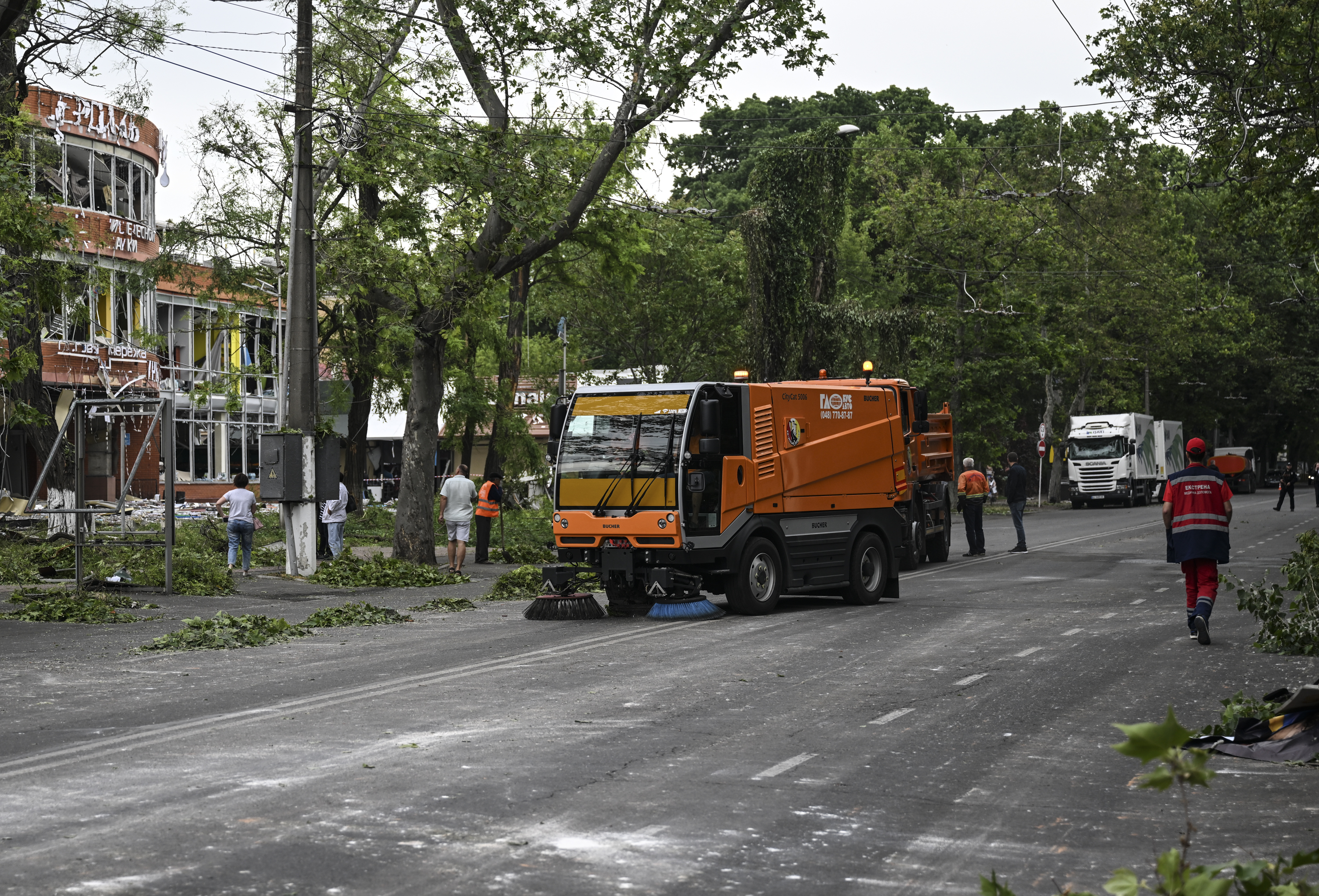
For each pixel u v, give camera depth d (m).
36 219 18.30
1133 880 2.75
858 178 60.25
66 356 35.62
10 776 6.94
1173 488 12.56
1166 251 59.66
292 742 7.86
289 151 27.77
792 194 38.91
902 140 61.66
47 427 25.94
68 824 5.86
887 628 14.19
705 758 7.38
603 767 7.12
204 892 4.82
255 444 47.44
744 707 9.12
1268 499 62.50
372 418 55.22
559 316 45.31
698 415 15.36
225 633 13.18
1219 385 71.50
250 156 28.66
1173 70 21.64
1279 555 25.28
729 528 15.42
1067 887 4.93
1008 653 11.96
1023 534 28.19
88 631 14.27
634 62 22.03
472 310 23.81
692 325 43.69
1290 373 72.44
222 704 9.37
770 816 6.05
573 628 14.56
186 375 44.19
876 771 7.06
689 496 15.27
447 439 37.91
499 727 8.35
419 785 6.65
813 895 4.87
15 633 13.98
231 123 28.31
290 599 18.56
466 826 5.84
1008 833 5.79
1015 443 71.25
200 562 19.48
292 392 21.27
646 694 9.73
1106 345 56.72
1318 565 11.95
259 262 28.89
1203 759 2.57
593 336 44.94
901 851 5.48
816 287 40.06
